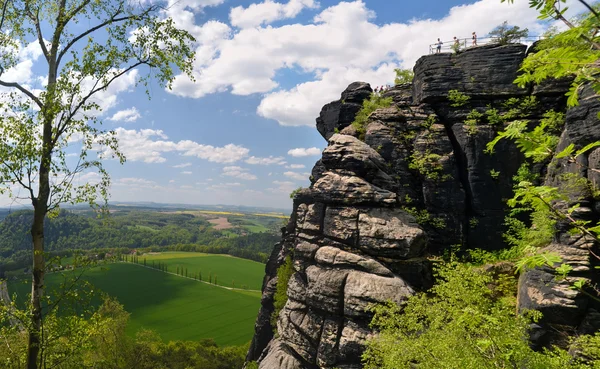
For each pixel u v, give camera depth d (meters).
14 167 10.30
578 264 16.23
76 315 11.41
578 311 15.77
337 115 40.84
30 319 10.77
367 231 22.72
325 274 22.56
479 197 24.64
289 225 41.38
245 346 82.06
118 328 38.75
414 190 26.25
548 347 16.48
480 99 26.09
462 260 23.75
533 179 23.16
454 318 11.27
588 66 3.60
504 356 8.99
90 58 11.55
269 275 46.62
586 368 10.23
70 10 12.72
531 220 23.09
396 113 28.59
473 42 27.36
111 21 12.52
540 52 3.89
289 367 22.97
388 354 14.38
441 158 25.69
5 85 11.95
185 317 103.06
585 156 17.42
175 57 13.20
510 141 24.28
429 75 27.36
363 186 23.94
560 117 23.06
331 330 21.20
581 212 16.62
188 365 64.44
